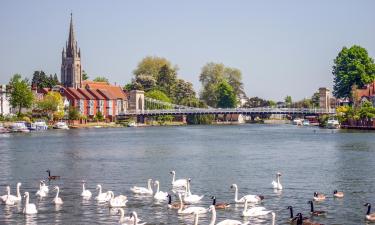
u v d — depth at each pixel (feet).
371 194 192.75
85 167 276.82
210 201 183.42
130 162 300.20
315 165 277.23
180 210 164.55
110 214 164.14
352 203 177.58
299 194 193.98
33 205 166.61
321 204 176.35
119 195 187.32
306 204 176.55
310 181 222.69
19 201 182.19
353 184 214.28
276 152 358.84
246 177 236.22
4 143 461.37
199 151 372.58
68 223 154.20
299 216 150.00
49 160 313.94
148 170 263.08
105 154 351.67
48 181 229.66
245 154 345.92
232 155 339.77
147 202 180.04
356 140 460.96
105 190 205.67
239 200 179.52
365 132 595.88
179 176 241.55
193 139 515.91
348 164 279.69
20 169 270.87
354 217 159.02
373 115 653.71
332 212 165.27
